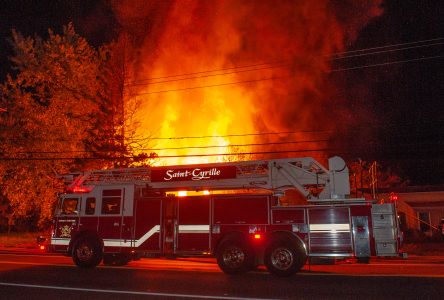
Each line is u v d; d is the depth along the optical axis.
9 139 27.02
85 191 13.53
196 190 13.46
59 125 26.66
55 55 28.89
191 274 11.16
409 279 10.01
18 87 28.89
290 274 10.68
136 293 8.30
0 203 31.86
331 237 10.95
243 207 11.82
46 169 26.20
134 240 12.60
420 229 29.98
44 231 30.88
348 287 8.91
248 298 7.79
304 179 12.42
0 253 18.67
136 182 13.76
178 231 12.27
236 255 11.27
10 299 7.76
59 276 10.66
